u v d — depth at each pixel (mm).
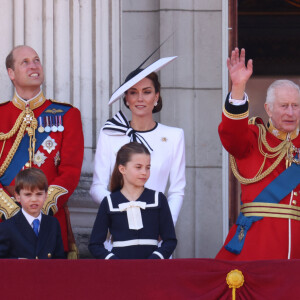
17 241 19844
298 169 20203
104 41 27031
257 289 17594
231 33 27594
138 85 22125
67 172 21656
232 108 19500
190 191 26734
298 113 20281
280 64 51031
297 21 50625
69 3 27016
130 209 19953
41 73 22500
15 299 17312
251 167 20359
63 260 17484
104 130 22281
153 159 22031
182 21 27062
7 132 22188
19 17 26828
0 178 21906
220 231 26703
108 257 19594
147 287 17500
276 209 19969
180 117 26875
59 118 22312
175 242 20062
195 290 17562
